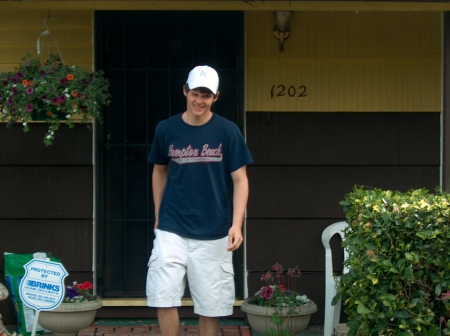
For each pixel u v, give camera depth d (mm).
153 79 6184
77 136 6051
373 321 4211
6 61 5980
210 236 4262
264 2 4949
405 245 4109
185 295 6238
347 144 6082
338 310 5680
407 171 6094
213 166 4246
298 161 6074
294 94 6062
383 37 6059
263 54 6059
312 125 6074
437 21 6062
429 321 4051
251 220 6086
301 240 6098
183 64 6184
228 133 4258
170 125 4312
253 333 5895
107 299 6137
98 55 6066
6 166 6035
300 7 4980
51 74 5324
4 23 5977
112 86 6172
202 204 4262
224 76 6156
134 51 6168
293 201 6082
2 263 6055
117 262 6215
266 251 6090
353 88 6070
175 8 5043
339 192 6082
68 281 6062
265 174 6078
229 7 5008
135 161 6207
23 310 5840
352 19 6051
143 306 6125
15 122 5727
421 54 6066
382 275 4133
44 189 6047
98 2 5023
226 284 4336
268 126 6070
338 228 5840
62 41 6016
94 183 6055
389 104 6074
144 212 6219
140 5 5023
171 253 4230
